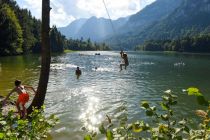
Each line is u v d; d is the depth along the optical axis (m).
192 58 117.31
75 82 35.78
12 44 102.31
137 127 4.08
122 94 28.42
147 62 85.00
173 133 3.88
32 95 24.98
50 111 20.02
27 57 95.62
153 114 4.00
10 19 104.38
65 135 14.93
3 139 4.50
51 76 41.25
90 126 16.64
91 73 48.09
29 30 135.50
